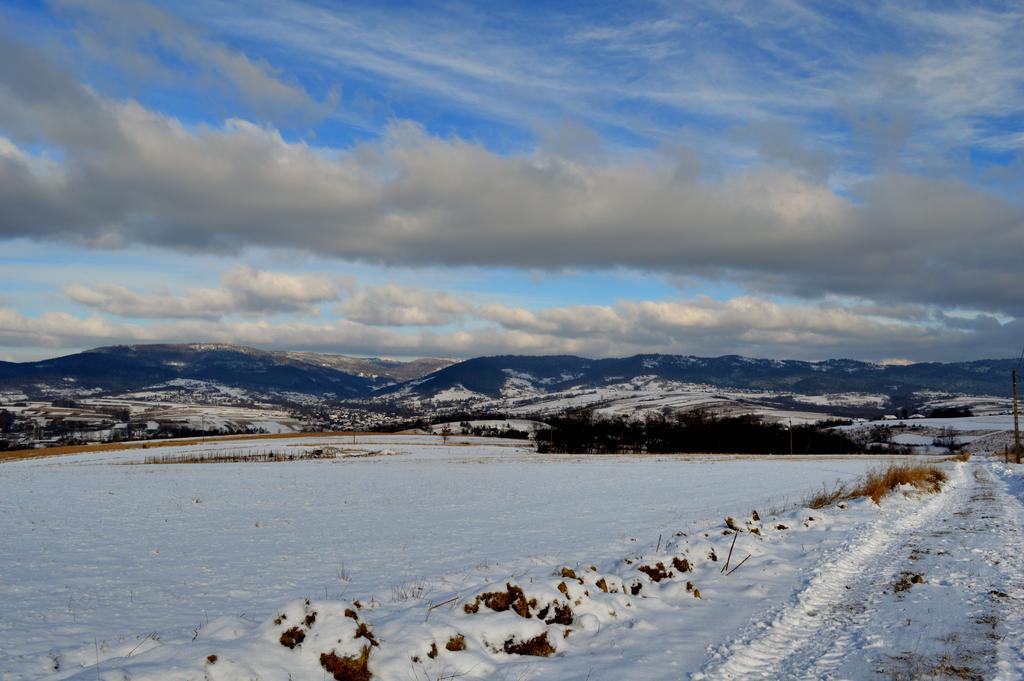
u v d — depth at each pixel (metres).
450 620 8.05
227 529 22.80
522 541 18.23
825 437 109.88
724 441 106.88
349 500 33.59
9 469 61.44
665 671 7.26
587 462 68.12
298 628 6.98
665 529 19.61
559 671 7.27
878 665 7.23
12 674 7.41
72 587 13.40
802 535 16.36
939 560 12.77
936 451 106.00
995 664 7.14
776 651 7.91
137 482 46.53
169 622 10.44
